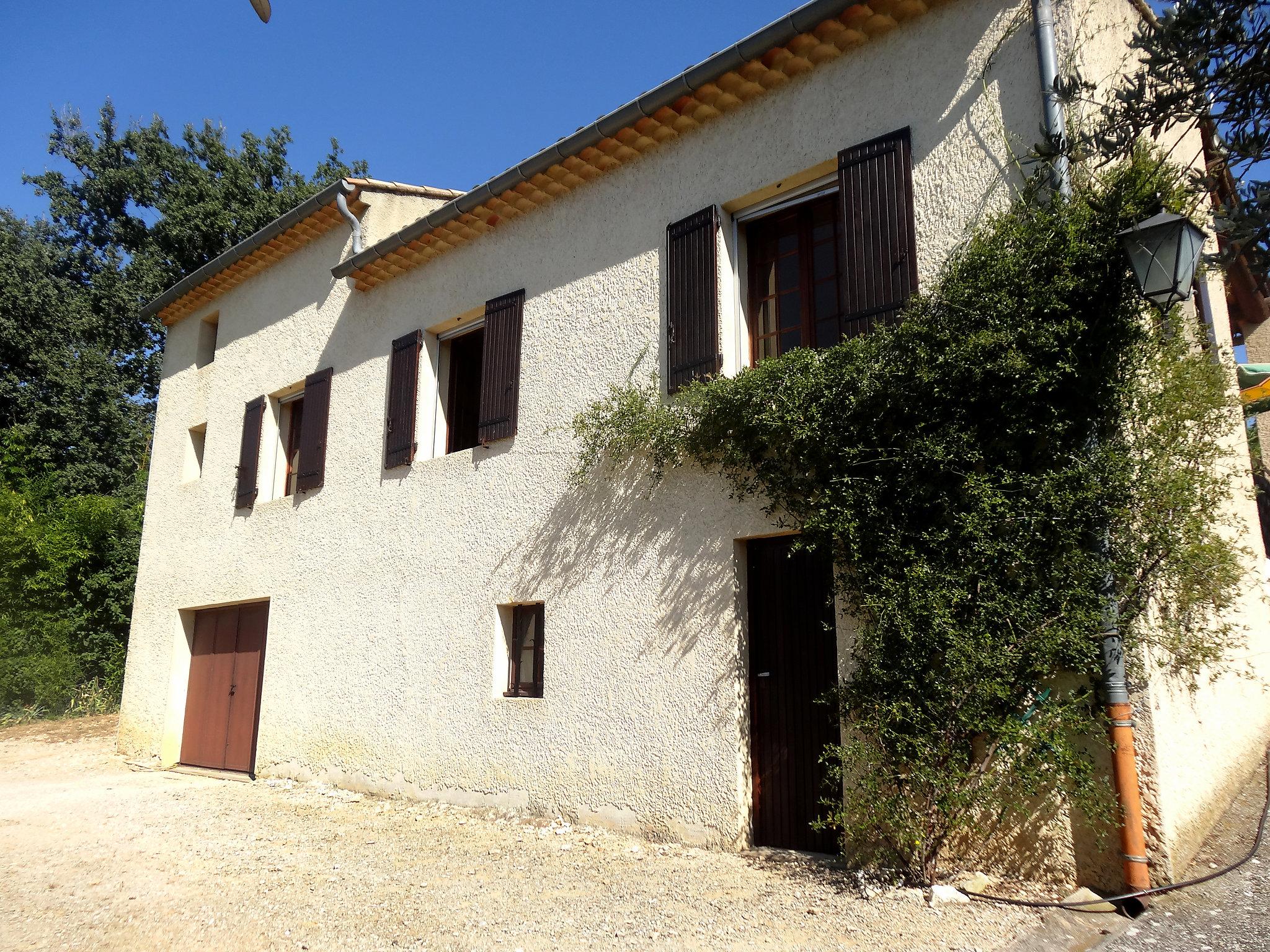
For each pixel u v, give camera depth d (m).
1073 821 4.20
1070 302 4.34
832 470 5.00
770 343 6.32
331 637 8.90
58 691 16.44
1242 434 6.19
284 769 9.08
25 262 21.25
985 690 4.14
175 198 23.44
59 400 20.91
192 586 11.23
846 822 4.85
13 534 16.59
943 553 4.43
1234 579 4.57
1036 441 4.43
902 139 5.43
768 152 6.20
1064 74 4.82
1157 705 4.25
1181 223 3.83
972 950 3.59
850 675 4.94
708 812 5.57
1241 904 3.89
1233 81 3.24
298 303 10.55
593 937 4.10
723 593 5.74
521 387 7.57
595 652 6.46
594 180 7.41
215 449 11.46
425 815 7.11
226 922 4.59
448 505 7.97
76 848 6.50
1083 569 4.14
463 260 8.49
